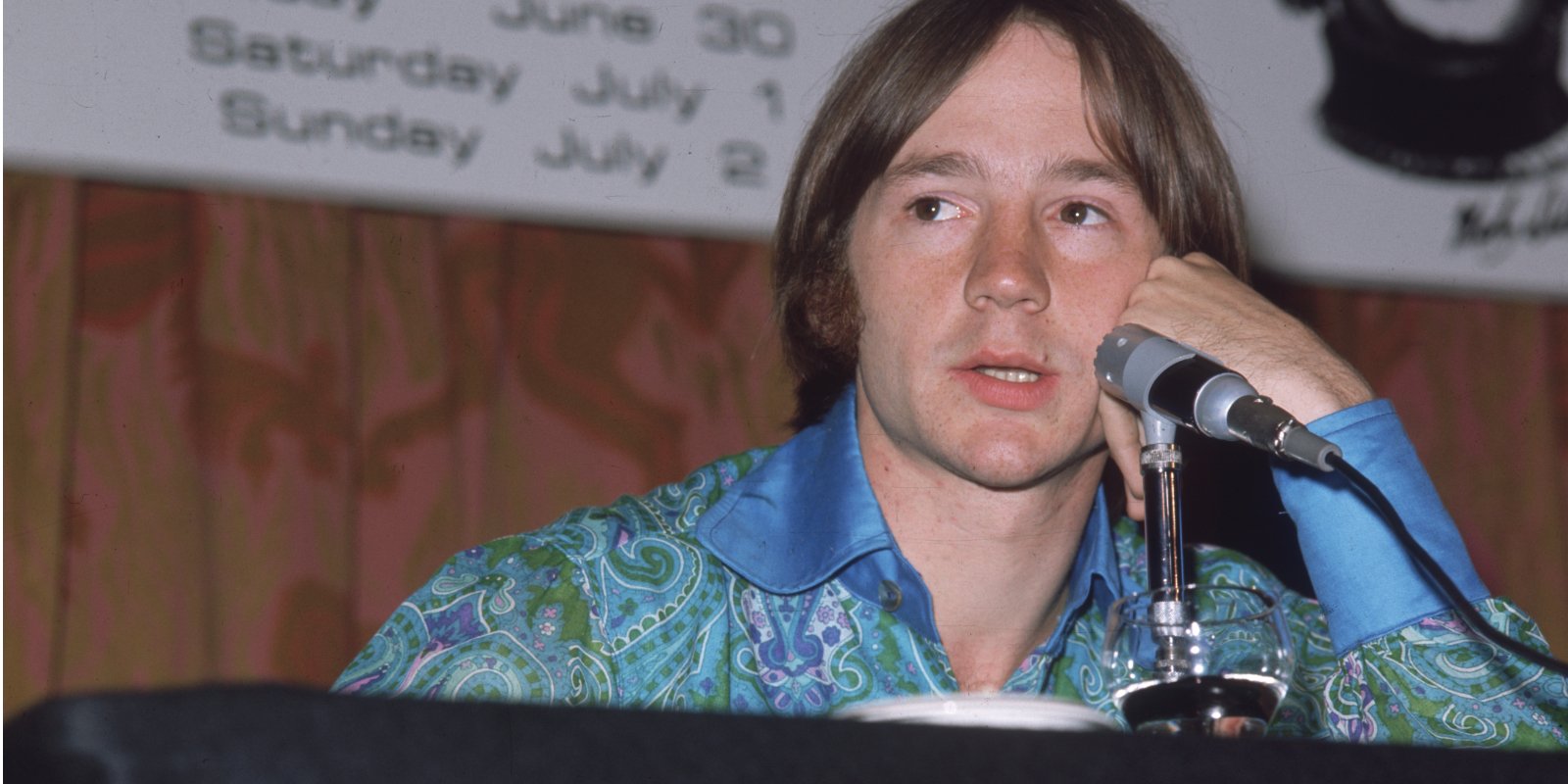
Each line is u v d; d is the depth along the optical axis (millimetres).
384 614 6180
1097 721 1934
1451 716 3199
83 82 5336
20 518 5891
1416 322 7348
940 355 3422
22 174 6059
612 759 1150
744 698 3461
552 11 5699
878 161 3611
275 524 6113
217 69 5453
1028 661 3660
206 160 5406
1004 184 3508
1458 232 6465
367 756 1081
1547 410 7359
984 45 3572
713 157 5750
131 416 6066
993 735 1226
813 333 3879
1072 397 3404
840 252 3730
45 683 5820
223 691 1058
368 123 5543
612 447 6438
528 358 6438
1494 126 6523
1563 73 6594
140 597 5961
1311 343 3393
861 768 1196
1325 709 3855
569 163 5656
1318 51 6348
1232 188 3820
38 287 6039
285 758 1056
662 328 6547
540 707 1147
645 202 5688
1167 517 3016
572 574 3461
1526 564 7227
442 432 6328
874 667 3523
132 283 6148
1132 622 2631
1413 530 3254
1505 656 3219
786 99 5793
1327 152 6336
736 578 3590
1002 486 3422
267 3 5500
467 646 3219
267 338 6238
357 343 6328
